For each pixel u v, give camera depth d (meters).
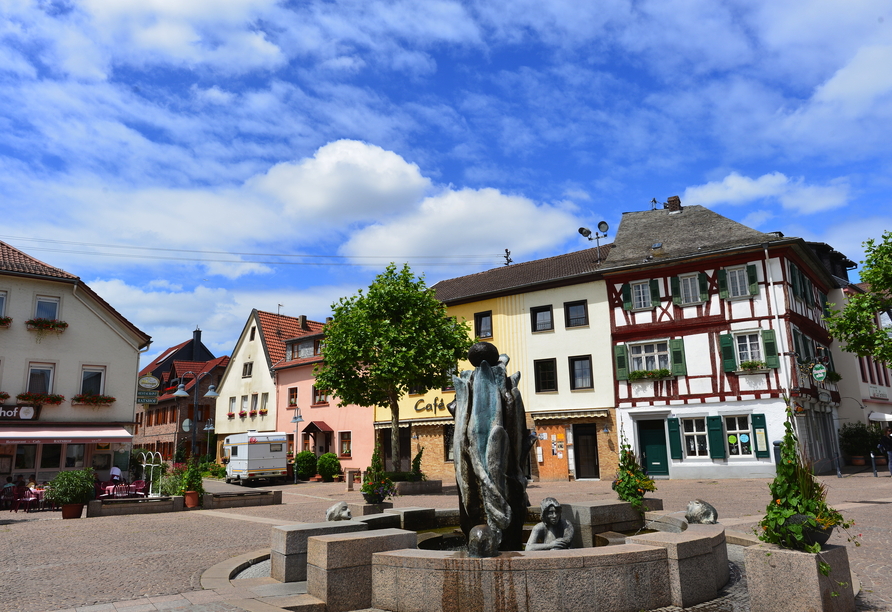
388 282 25.53
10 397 25.83
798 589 5.09
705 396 25.78
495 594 5.32
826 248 33.50
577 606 5.29
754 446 24.52
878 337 21.67
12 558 9.92
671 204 32.28
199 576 8.09
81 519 16.64
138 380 29.14
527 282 32.09
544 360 30.14
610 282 28.80
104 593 7.11
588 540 8.52
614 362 28.16
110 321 28.80
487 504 6.34
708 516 8.13
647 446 27.08
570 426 28.75
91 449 27.22
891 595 6.07
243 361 46.44
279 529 7.43
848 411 31.06
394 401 25.47
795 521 5.23
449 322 26.06
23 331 26.52
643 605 5.52
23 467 25.45
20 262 27.36
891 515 12.24
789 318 24.58
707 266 26.55
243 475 32.44
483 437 6.63
